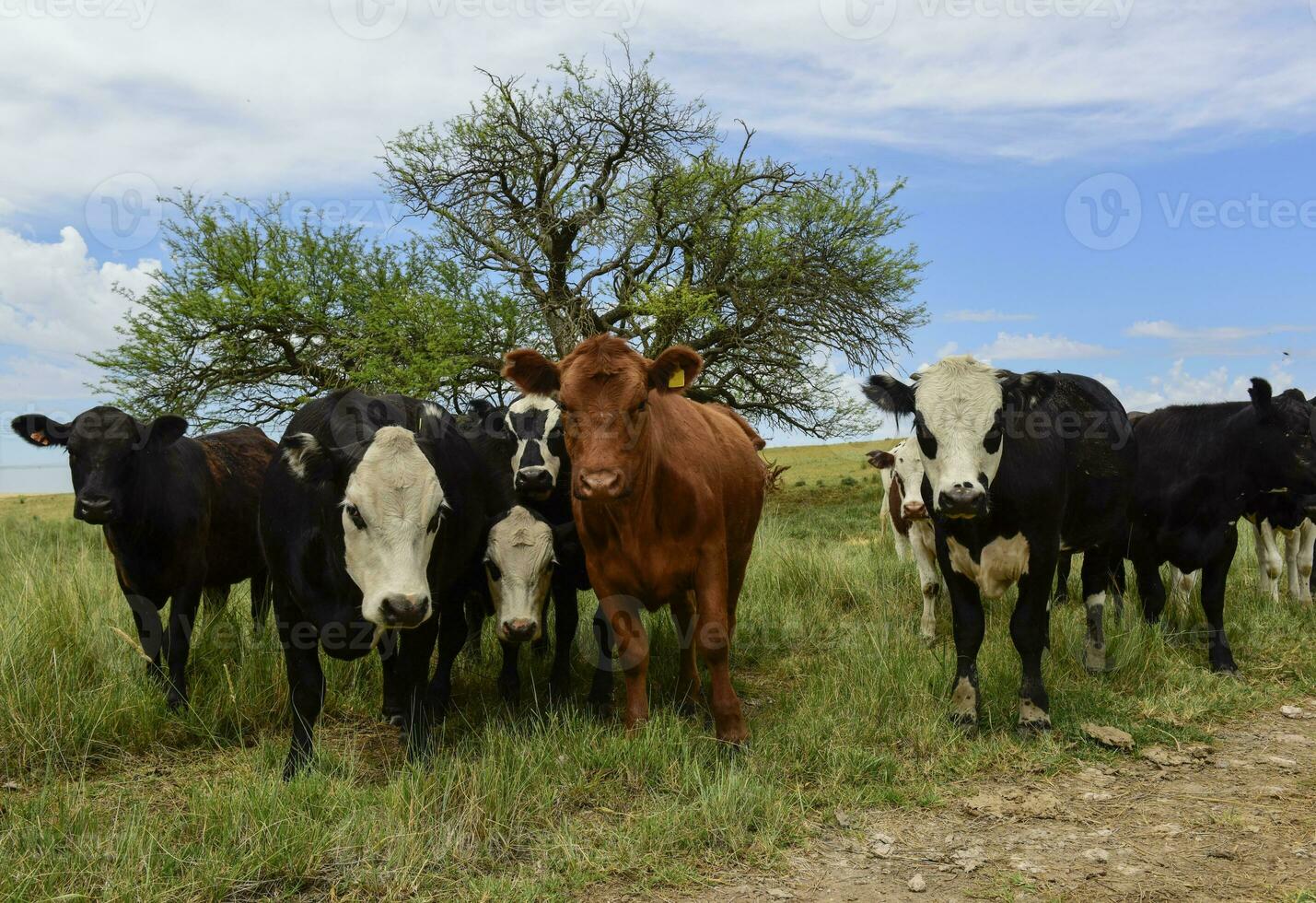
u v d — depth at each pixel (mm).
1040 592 5203
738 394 25344
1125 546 7082
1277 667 6418
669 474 4836
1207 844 3846
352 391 5141
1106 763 4812
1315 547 10930
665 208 24156
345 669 6023
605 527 4938
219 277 23500
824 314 23609
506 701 5762
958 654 5320
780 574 8984
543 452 5801
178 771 4738
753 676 6531
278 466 4695
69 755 4816
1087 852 3779
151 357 22297
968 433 4863
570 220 23312
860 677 5758
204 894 3381
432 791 4133
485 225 23750
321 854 3633
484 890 3467
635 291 23500
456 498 5090
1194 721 5383
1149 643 6359
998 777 4633
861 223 24531
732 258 24109
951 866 3701
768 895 3484
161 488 5836
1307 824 4023
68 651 5586
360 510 4188
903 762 4766
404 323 21922
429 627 4742
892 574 9219
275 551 4594
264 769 4555
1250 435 6551
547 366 4742
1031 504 5066
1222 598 6590
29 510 24688
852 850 3863
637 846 3793
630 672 5070
